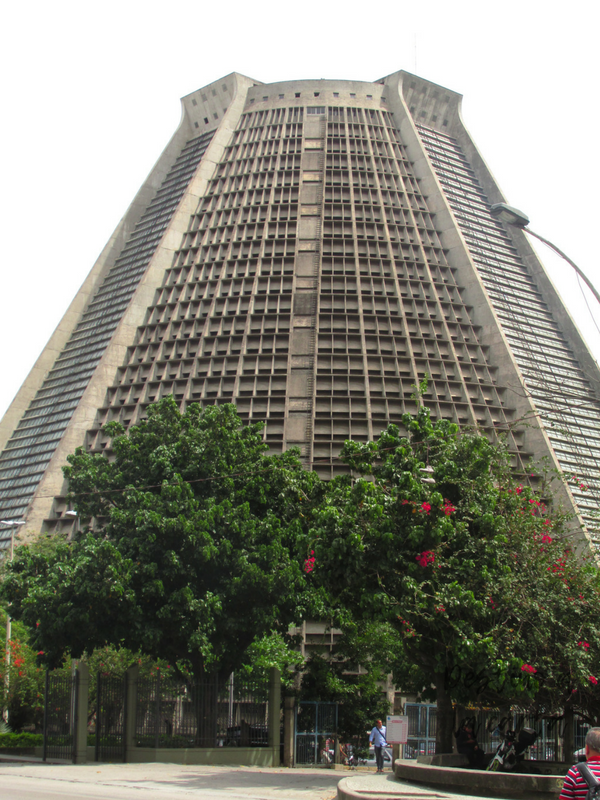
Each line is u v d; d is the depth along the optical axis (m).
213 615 30.55
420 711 34.28
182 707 29.66
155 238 88.62
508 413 71.88
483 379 74.12
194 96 102.12
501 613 22.72
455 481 24.70
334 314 75.75
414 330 75.88
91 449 72.69
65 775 21.92
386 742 30.56
